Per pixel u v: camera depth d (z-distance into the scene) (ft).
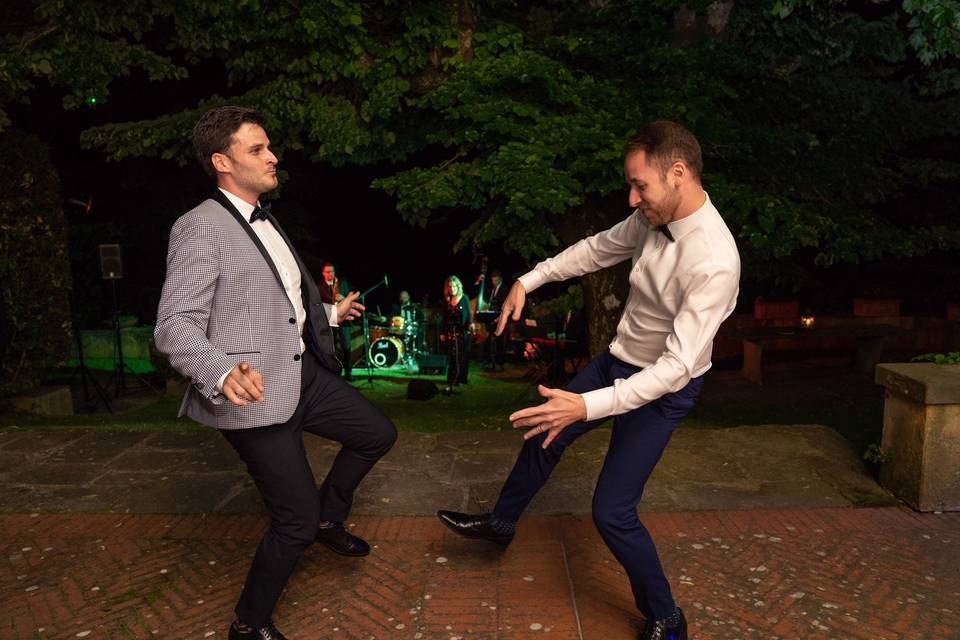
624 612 9.78
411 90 24.77
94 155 52.08
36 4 25.03
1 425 23.17
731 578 10.53
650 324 8.60
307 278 9.39
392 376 45.09
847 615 9.61
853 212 25.70
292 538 8.53
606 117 23.02
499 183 21.57
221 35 23.80
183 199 50.34
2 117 24.21
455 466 14.89
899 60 31.91
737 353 43.55
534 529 12.11
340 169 69.62
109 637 9.32
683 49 25.03
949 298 45.96
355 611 9.84
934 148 42.91
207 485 14.14
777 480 13.94
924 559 11.03
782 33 29.50
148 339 42.96
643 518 12.42
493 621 9.60
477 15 25.71
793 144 25.49
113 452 16.10
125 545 11.77
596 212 25.73
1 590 10.48
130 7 23.56
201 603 10.07
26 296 26.37
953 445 12.50
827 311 47.52
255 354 8.21
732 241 8.05
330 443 16.39
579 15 27.96
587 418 7.67
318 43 23.67
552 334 38.58
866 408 29.25
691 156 7.74
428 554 11.35
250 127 8.39
